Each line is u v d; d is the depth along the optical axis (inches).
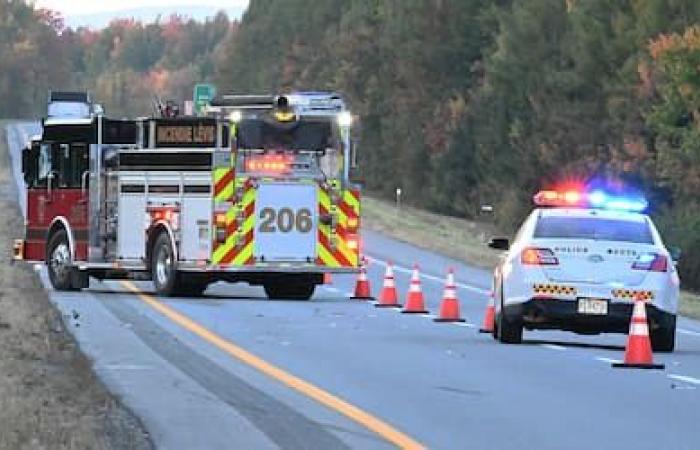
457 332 2081.7
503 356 1737.2
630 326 1764.3
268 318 2256.4
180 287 2716.5
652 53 5187.0
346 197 2763.3
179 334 1936.5
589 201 1955.0
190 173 2691.9
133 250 2763.3
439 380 1486.2
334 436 1115.9
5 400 1170.0
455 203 7411.4
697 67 4982.8
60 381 1346.0
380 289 3171.8
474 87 7470.5
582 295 1815.9
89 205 2807.6
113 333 1915.6
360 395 1362.0
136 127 2805.1
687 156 4987.7
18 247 2974.9
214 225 2674.7
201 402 1285.7
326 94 2827.3
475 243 5275.6
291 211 2726.4
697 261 4758.9
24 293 2466.8
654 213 5285.4
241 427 1147.9
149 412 1216.8
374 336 1983.3
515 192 6382.9
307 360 1654.8
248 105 2723.9
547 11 6515.8
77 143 2842.0
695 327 2472.9
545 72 6269.7
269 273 2753.4
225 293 2938.0
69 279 2859.3
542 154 6131.9
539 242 1845.5
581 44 5984.3
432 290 3206.2
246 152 2701.8
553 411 1273.4
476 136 7130.9
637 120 5462.6
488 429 1167.0
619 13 5821.9
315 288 3070.9
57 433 1031.0
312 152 2746.1
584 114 5954.7
